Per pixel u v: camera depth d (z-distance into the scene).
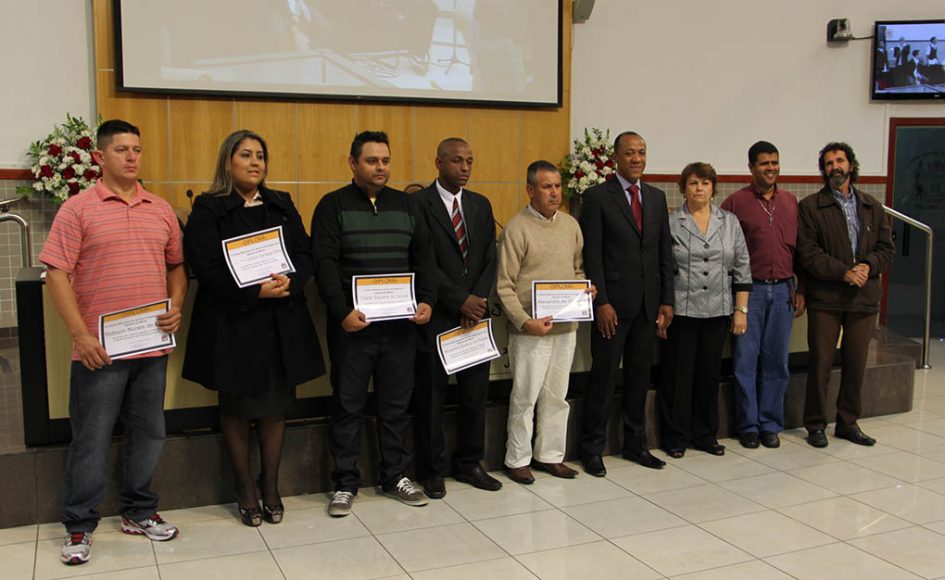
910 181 7.23
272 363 3.09
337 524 3.20
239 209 3.05
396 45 6.02
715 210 4.09
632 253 3.78
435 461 3.55
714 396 4.15
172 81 5.50
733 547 3.02
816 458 4.09
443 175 3.53
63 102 5.44
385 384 3.40
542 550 2.97
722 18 6.87
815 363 4.28
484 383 3.60
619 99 6.73
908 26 6.98
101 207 2.83
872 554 2.97
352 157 3.30
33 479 3.13
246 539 3.05
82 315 2.85
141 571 2.77
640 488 3.64
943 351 6.77
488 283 3.55
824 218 4.17
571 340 3.71
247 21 5.64
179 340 3.36
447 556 2.91
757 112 7.02
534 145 6.52
